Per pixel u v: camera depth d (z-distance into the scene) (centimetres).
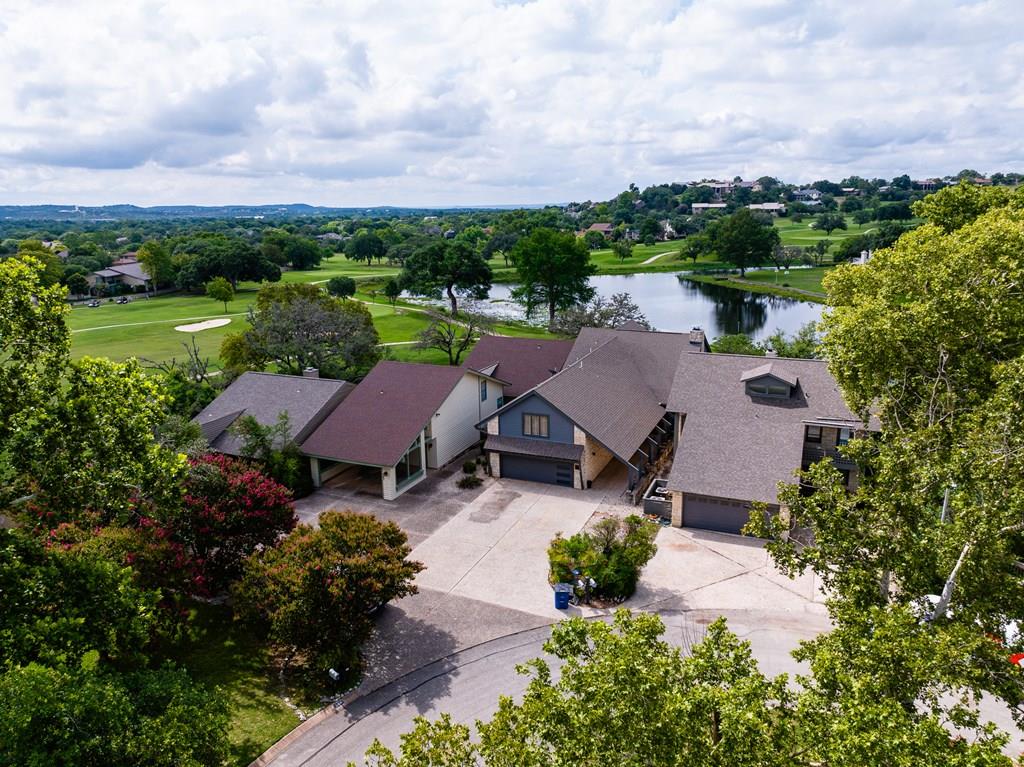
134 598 1839
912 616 1306
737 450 3225
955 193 4334
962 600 1445
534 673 2147
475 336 6744
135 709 1441
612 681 1076
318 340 5131
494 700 2039
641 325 6181
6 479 1850
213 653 2289
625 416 3819
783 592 2589
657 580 2691
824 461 1744
